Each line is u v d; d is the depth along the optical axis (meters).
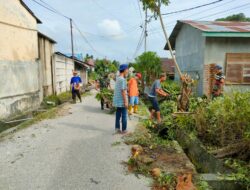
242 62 12.78
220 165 4.43
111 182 4.05
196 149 5.56
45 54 15.30
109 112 10.55
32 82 11.46
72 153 5.30
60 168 4.54
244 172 3.97
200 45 13.54
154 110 8.95
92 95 19.09
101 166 4.65
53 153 5.30
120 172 4.41
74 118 9.19
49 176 4.23
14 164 4.71
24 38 10.72
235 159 4.54
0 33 8.76
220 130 5.52
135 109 10.56
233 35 11.96
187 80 8.12
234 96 5.36
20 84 10.17
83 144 5.93
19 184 3.95
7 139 6.30
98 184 3.98
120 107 6.82
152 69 21.88
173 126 7.14
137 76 12.12
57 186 3.90
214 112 5.85
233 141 5.06
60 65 18.86
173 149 5.65
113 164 4.75
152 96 8.55
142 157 4.89
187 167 4.56
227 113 5.25
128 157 5.10
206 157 5.00
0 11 8.75
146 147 5.78
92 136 6.65
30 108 11.12
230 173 4.12
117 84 6.80
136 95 10.34
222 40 12.69
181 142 6.50
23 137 6.49
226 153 4.75
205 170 4.95
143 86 19.42
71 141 6.17
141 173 4.38
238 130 5.12
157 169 4.33
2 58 8.83
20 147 5.68
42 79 14.56
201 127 6.04
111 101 10.64
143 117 9.59
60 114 9.96
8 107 9.09
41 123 8.20
